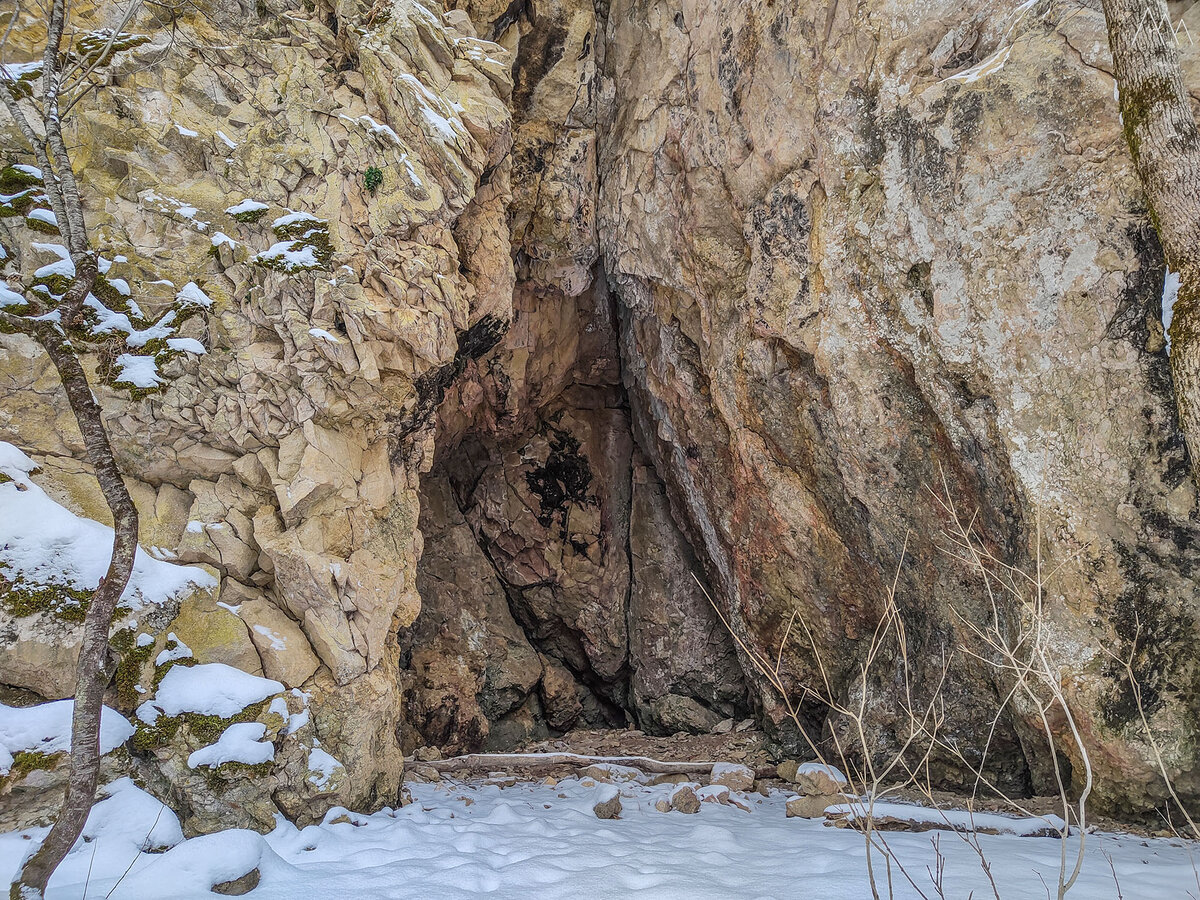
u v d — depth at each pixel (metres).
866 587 6.08
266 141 5.36
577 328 8.52
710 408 7.14
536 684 8.76
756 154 6.05
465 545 8.71
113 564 3.10
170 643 4.30
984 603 5.13
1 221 4.73
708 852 3.97
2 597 3.94
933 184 4.93
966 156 4.75
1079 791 4.62
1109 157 4.29
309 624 4.67
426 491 8.59
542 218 7.56
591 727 9.18
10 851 3.50
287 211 5.24
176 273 5.00
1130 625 4.36
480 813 4.83
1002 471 4.79
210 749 4.03
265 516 4.79
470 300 6.05
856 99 5.37
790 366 6.09
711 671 8.44
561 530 8.98
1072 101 4.38
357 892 3.33
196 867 3.38
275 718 4.29
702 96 6.50
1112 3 3.64
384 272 5.17
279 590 4.72
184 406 4.80
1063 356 4.48
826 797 4.91
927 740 5.50
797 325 5.84
